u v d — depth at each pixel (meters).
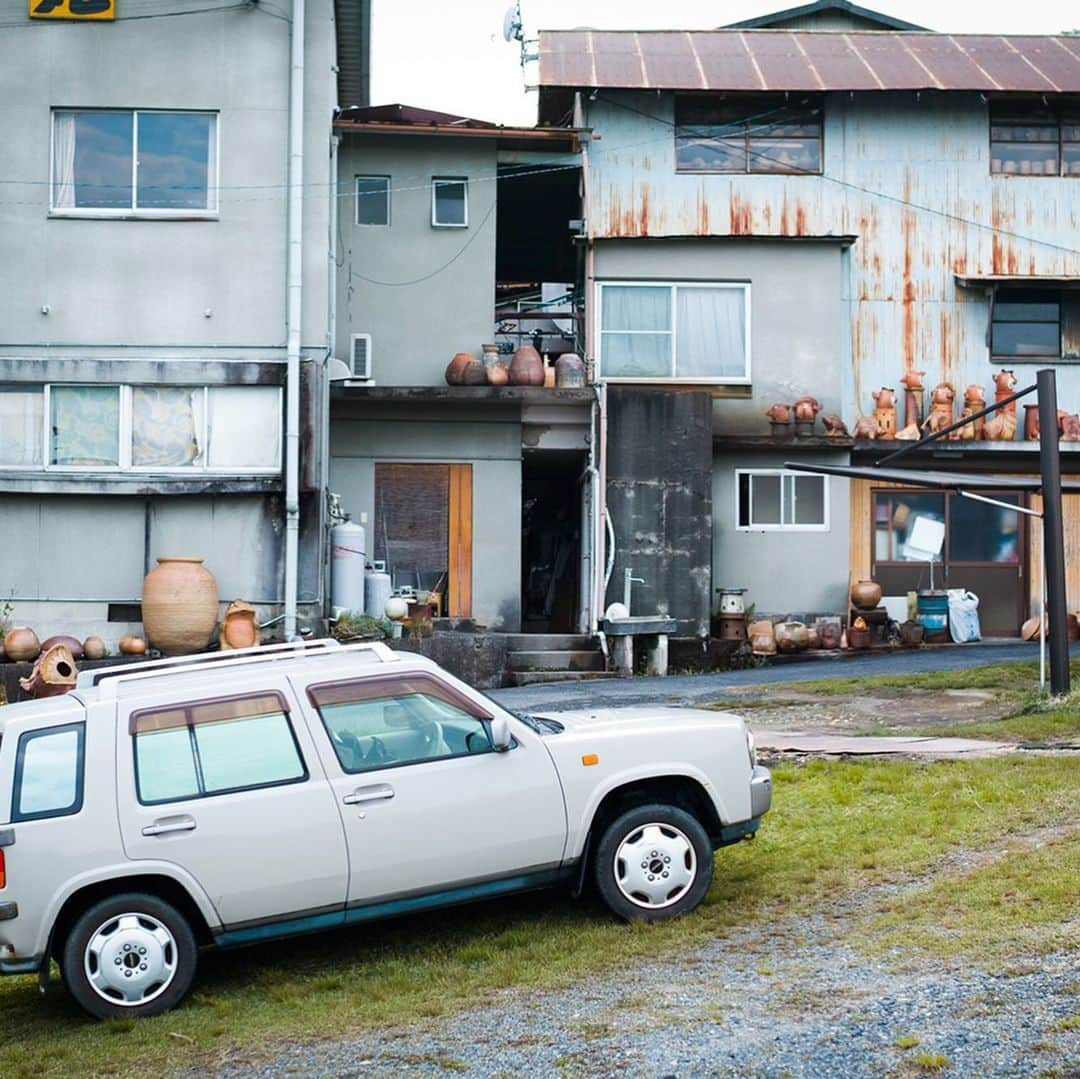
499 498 20.02
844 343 21.89
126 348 17.28
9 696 16.00
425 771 7.15
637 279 21.25
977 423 21.11
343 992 6.93
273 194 17.52
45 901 6.63
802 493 21.20
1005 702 13.95
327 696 7.23
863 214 22.03
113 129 17.44
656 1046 5.62
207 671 7.45
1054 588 13.21
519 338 23.12
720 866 8.40
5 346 17.19
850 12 26.27
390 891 7.06
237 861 6.85
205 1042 6.27
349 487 19.92
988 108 22.16
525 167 21.22
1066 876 7.41
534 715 8.50
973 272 22.02
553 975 6.75
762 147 22.03
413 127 20.11
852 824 8.97
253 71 17.55
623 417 19.95
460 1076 5.51
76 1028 6.79
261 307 17.45
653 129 21.91
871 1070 5.18
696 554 19.94
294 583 17.00
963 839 8.42
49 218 17.28
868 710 13.91
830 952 6.71
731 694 15.41
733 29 24.81
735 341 21.28
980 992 5.91
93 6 17.39
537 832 7.26
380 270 20.73
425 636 17.69
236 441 17.34
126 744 6.91
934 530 21.58
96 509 17.28
